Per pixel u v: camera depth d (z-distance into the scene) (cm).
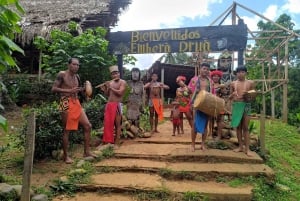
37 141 605
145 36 970
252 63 1989
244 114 646
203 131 639
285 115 1370
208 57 1523
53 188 506
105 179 538
